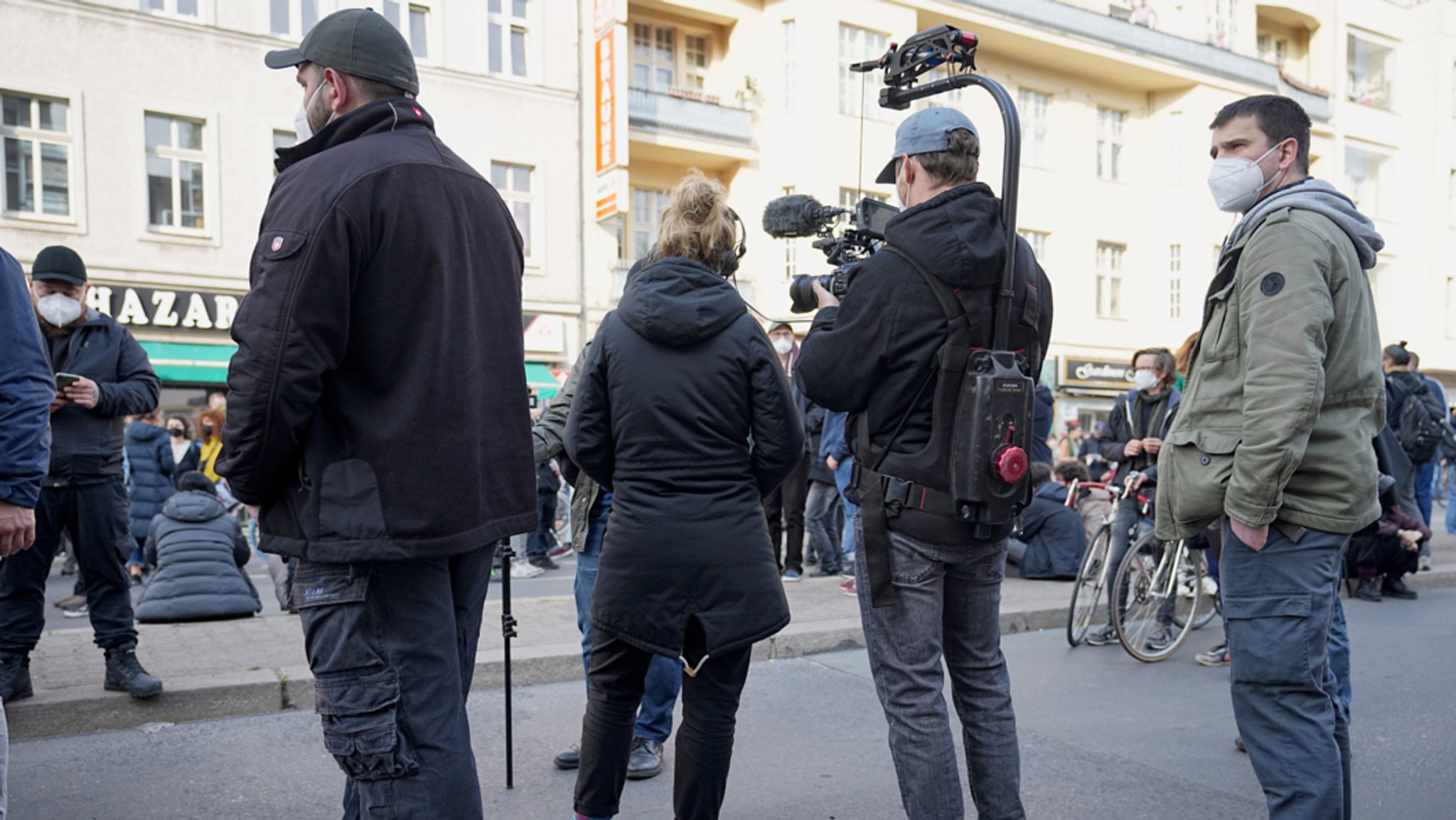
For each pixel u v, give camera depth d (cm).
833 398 267
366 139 220
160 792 362
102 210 1505
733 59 2097
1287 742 261
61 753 400
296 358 199
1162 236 2586
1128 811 351
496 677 505
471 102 1794
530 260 1866
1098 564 623
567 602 681
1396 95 3053
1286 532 262
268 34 1628
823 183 2042
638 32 2033
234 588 629
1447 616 706
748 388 289
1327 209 269
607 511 390
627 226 2055
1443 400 879
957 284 253
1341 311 263
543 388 1823
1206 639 632
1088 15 2370
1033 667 562
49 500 415
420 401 212
